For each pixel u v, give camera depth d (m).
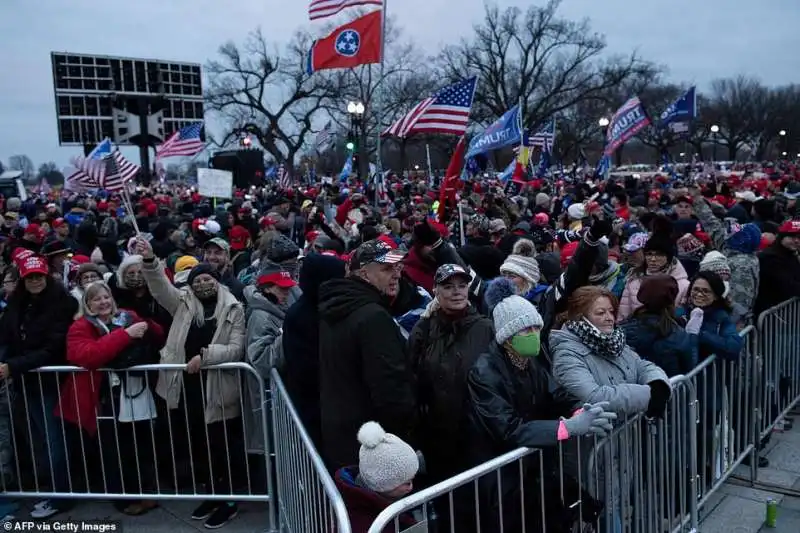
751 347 5.05
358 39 10.33
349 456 3.29
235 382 4.65
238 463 4.82
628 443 3.40
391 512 2.43
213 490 4.61
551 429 2.87
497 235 8.73
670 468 3.91
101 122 38.38
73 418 4.66
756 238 5.48
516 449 2.91
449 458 3.38
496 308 3.18
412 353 3.54
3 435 4.78
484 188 23.00
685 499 4.07
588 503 3.12
